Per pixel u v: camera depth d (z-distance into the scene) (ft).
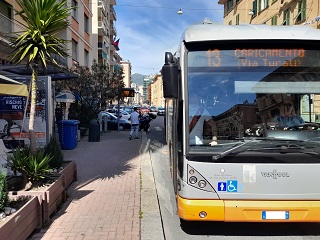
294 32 14.74
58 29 20.51
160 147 44.80
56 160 22.77
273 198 13.76
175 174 17.04
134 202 20.25
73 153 39.75
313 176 13.83
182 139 14.29
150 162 33.30
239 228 16.76
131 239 14.83
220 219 13.73
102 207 19.24
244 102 14.62
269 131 14.39
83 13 96.63
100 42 161.89
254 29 15.07
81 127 60.18
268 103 14.65
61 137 42.65
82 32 95.25
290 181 13.78
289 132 14.34
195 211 13.75
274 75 14.78
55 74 38.78
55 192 18.12
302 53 14.82
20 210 13.43
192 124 14.34
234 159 13.82
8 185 18.89
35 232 15.44
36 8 19.48
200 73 14.74
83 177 26.99
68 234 15.29
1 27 50.06
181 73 14.80
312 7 72.43
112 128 77.30
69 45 79.41
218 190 13.80
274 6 94.58
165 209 19.31
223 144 14.21
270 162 13.80
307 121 14.55
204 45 14.80
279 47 14.84
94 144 48.75
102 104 66.54
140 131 73.51
